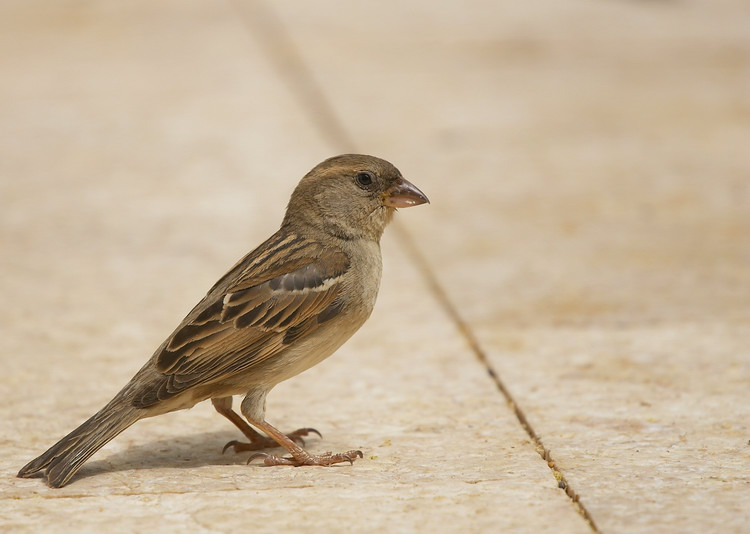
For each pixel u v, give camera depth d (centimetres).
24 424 873
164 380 756
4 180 1702
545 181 1703
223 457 823
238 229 1473
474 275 1318
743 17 3139
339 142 1905
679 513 678
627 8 3294
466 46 2727
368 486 740
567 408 905
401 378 1002
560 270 1327
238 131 1972
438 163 1798
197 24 2998
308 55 2603
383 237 1483
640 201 1599
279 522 676
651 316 1159
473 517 681
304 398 954
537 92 2272
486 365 1034
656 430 848
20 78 2386
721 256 1357
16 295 1230
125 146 1886
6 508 701
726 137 1934
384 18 3097
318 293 807
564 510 692
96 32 2894
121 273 1309
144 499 718
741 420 869
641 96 2236
